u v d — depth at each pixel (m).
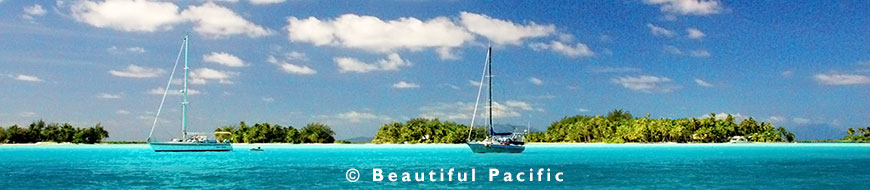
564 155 73.19
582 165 53.09
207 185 36.78
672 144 124.56
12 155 74.00
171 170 47.12
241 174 43.41
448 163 56.16
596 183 37.84
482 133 119.62
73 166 51.91
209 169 48.22
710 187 35.91
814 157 66.94
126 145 122.88
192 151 77.19
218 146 80.31
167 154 74.50
